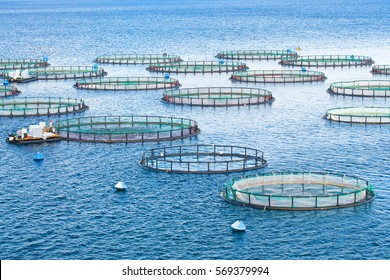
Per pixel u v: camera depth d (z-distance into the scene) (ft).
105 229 468.34
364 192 511.81
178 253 431.02
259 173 556.92
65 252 433.89
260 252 430.61
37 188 554.46
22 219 487.61
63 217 490.49
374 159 635.66
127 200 521.24
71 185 559.79
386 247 436.35
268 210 493.77
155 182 559.79
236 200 509.76
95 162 622.54
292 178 545.44
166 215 490.08
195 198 521.65
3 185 562.66
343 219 477.36
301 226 466.70
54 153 654.53
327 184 541.34
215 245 441.27
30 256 429.38
